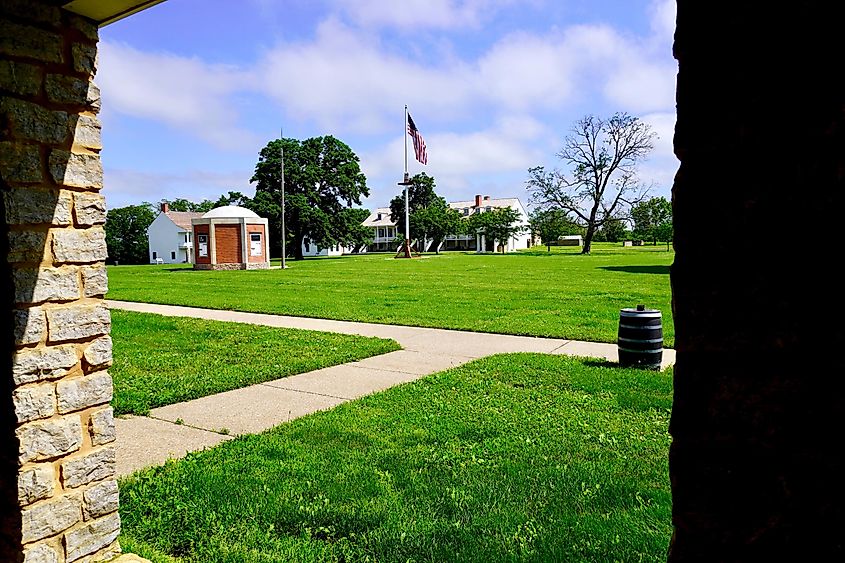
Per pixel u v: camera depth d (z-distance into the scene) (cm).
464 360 770
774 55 87
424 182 7375
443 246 8106
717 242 92
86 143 258
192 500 333
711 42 93
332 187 5119
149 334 969
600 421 479
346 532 298
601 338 909
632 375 645
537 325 1040
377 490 345
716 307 93
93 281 261
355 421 485
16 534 240
